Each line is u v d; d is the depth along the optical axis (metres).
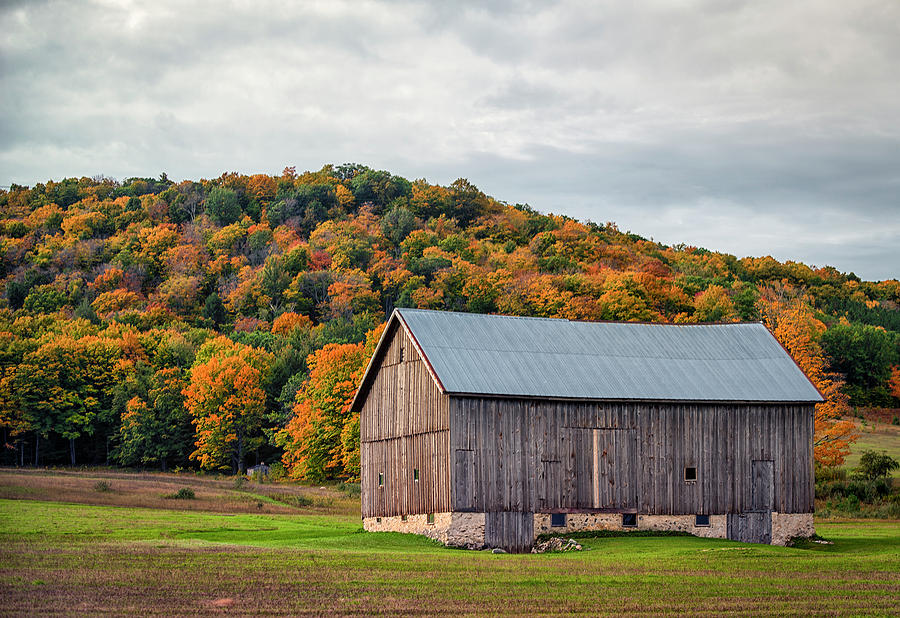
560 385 49.00
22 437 124.62
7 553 37.19
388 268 191.25
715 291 151.00
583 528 48.75
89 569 33.84
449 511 46.44
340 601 29.64
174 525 52.91
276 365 128.88
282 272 188.12
